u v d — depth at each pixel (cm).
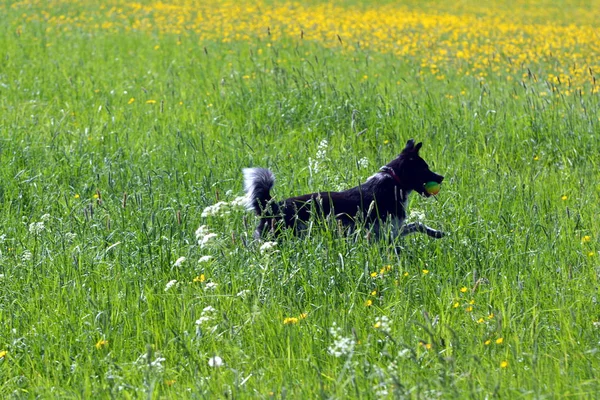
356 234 1031
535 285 886
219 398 670
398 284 898
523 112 1748
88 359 758
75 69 2447
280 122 1731
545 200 1203
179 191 1260
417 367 704
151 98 2058
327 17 4091
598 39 3334
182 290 890
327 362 737
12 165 1412
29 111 1905
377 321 774
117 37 3191
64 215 1170
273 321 814
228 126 1698
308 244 974
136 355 788
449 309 845
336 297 879
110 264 968
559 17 4531
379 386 656
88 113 1897
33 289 916
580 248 1018
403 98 1852
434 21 4000
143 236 1042
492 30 3706
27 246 1051
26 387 745
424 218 1061
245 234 987
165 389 704
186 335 795
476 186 1283
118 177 1348
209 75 2316
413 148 1107
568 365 707
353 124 1528
